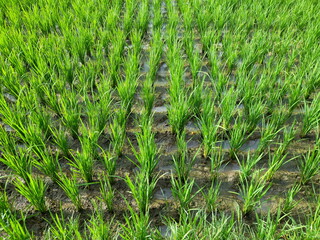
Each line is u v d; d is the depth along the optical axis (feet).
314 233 3.45
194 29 8.58
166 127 5.67
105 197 4.14
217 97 6.15
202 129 5.09
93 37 7.41
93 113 5.02
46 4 8.63
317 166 4.69
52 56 6.37
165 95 6.41
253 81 5.76
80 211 4.30
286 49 6.96
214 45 6.95
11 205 4.24
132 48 7.29
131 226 3.68
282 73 6.69
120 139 4.94
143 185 4.00
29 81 6.23
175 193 4.34
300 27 7.99
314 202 4.37
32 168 4.91
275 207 4.33
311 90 6.11
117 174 4.82
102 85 5.87
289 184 4.66
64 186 4.36
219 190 4.58
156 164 4.65
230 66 6.77
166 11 9.57
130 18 8.25
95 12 8.20
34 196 4.01
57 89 5.90
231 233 3.73
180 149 4.79
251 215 4.24
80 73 6.04
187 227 3.48
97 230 3.46
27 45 6.86
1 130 4.74
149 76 6.21
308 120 5.12
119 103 6.16
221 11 8.19
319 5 8.52
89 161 4.46
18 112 4.94
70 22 8.07
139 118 5.70
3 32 7.04
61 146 4.84
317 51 6.37
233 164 4.96
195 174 4.81
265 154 4.75
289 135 4.72
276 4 8.80
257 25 8.48
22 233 3.40
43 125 5.00
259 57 7.09
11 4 8.87
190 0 9.27
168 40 7.13
